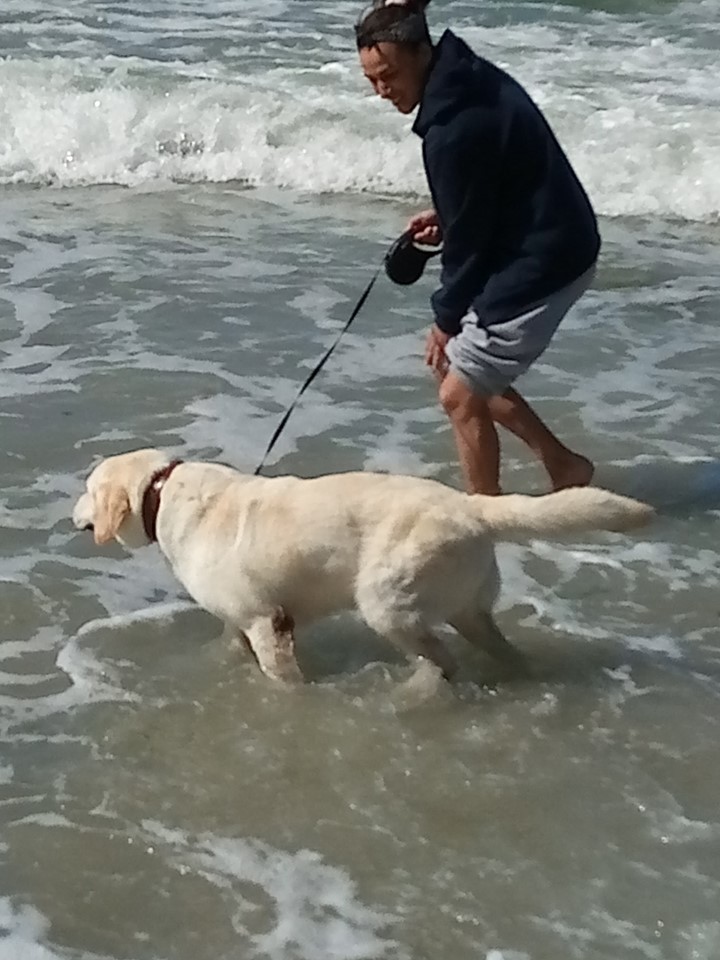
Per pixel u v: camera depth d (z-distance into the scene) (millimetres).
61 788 5047
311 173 9703
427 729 5234
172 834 4934
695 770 5117
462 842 4922
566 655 5473
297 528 5191
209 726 5238
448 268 5801
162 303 7500
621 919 4746
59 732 5211
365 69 5719
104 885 4809
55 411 6602
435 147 5629
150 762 5129
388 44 5625
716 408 6715
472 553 5172
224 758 5141
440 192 5680
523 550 5926
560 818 4984
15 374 6859
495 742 5199
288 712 5281
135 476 5348
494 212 5703
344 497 5195
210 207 9133
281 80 10820
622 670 5422
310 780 5086
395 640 5234
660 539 5969
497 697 5328
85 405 6645
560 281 5738
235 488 5293
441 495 5203
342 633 5559
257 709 5289
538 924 4734
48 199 9266
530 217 5699
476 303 5801
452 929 4723
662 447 6453
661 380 6926
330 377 6898
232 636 5473
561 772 5109
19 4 12938
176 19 12664
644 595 5719
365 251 8234
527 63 11367
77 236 8398
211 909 4758
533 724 5250
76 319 7328
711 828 4961
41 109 10070
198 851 4895
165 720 5254
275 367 6969
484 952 4676
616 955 4672
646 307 7586
